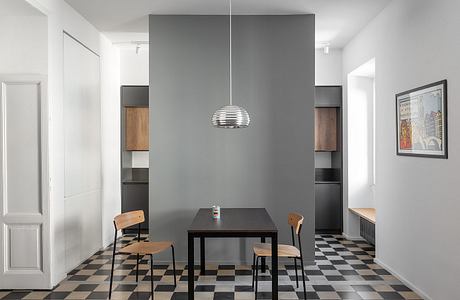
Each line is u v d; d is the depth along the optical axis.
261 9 4.58
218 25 4.77
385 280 4.12
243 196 4.79
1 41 3.89
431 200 3.43
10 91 3.85
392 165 4.30
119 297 3.66
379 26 4.69
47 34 3.87
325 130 6.62
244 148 4.79
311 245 4.75
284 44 4.77
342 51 6.43
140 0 4.31
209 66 4.77
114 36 5.74
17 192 3.86
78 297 3.66
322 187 6.46
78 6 4.46
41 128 3.83
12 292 3.81
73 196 4.53
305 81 4.77
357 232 6.09
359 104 6.12
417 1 3.68
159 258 4.79
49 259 3.87
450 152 3.12
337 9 4.57
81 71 4.80
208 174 4.78
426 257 3.53
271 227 3.43
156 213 4.77
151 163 4.78
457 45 3.01
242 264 4.75
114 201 6.14
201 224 3.57
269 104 4.77
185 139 4.78
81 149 4.79
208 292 3.78
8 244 3.88
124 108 6.73
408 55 3.88
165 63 4.77
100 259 4.98
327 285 3.97
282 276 4.27
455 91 3.04
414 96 3.73
